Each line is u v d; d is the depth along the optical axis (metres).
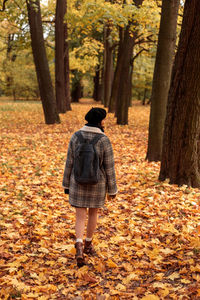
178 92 5.23
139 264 3.08
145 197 5.10
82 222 3.07
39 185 6.03
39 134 12.02
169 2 6.88
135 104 37.19
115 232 3.92
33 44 13.84
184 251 3.20
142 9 10.04
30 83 34.59
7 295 2.56
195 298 2.37
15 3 10.01
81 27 12.47
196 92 5.03
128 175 6.51
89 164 2.80
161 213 4.32
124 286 2.72
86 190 2.95
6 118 17.17
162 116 7.66
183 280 2.66
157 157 7.86
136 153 9.02
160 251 3.25
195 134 5.21
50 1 19.81
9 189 5.64
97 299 2.54
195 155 5.29
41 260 3.24
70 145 3.00
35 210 4.57
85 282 2.85
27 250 3.47
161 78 7.41
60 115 18.69
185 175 5.36
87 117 3.03
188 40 4.94
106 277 2.95
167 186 5.37
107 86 24.41
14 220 4.28
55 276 2.99
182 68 5.10
